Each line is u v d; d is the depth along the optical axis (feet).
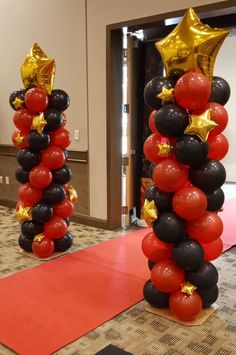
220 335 7.27
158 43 7.29
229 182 25.80
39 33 15.47
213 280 7.66
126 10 12.64
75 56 14.38
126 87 14.06
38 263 10.96
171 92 6.95
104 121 13.97
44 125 10.06
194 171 7.23
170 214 7.36
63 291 9.18
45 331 7.40
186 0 11.26
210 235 7.39
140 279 9.91
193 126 6.75
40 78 10.19
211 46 6.86
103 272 10.36
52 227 11.16
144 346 6.93
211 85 7.32
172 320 7.78
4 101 17.74
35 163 10.64
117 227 14.66
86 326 7.58
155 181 7.36
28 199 10.87
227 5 10.45
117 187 14.44
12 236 13.64
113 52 13.39
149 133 14.74
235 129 25.32
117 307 8.37
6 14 16.67
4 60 17.28
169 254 7.83
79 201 15.35
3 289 9.26
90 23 13.70
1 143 18.35
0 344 7.02
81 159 14.92
